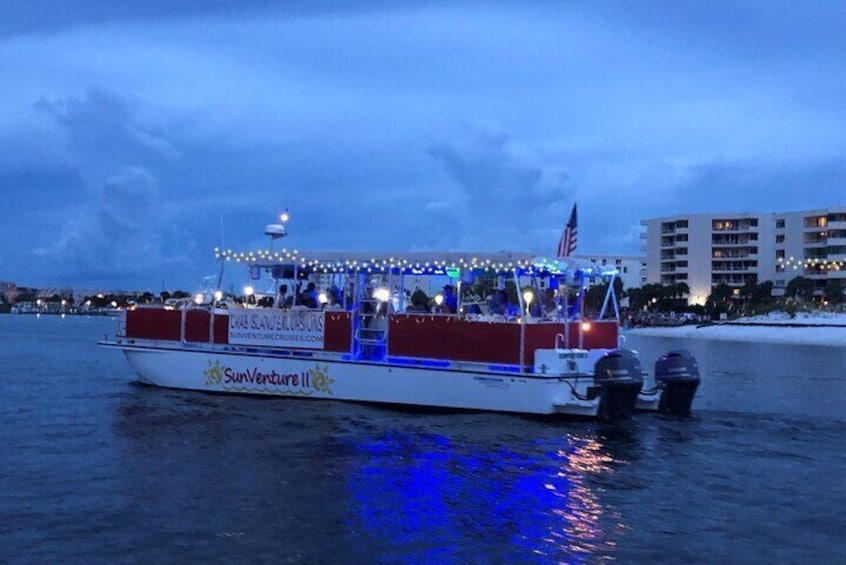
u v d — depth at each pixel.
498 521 11.26
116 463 14.48
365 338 21.31
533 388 19.14
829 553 10.16
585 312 22.16
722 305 119.31
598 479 13.84
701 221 130.12
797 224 122.88
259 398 22.16
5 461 14.61
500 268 19.86
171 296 25.39
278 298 23.39
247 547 10.01
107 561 9.50
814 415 22.14
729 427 19.50
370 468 14.31
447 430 17.91
